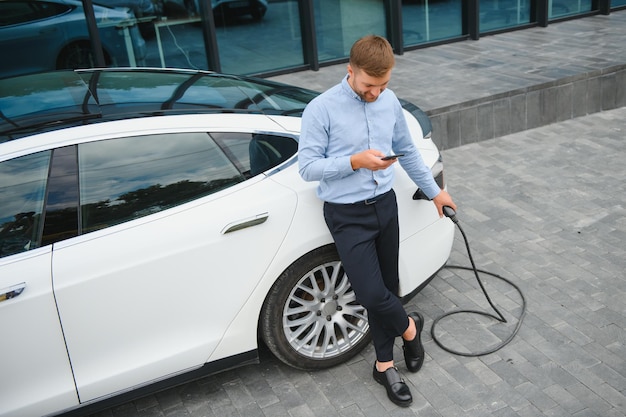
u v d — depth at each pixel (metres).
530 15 9.60
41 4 7.02
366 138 2.81
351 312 3.42
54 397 2.88
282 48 8.34
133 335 2.95
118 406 3.33
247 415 3.21
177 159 3.02
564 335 3.58
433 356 3.51
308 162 2.75
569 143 6.39
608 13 9.97
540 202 5.20
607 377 3.25
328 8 8.38
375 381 3.37
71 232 2.86
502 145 6.49
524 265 4.31
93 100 3.18
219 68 7.99
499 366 3.39
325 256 3.20
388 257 3.11
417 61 8.28
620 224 4.75
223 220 2.96
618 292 3.94
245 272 3.04
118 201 2.93
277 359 3.59
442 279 4.22
